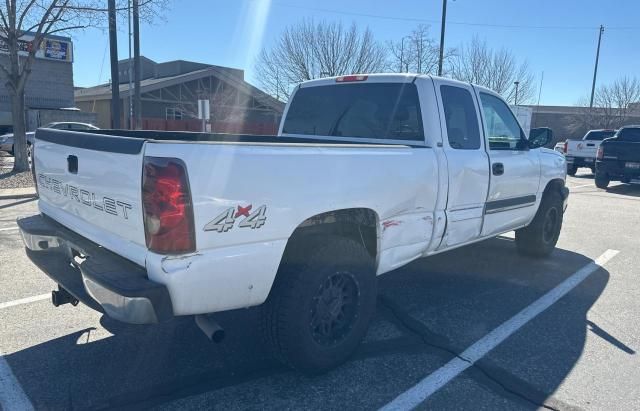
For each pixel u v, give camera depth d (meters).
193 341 3.95
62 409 3.04
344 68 30.22
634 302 5.00
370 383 3.39
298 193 3.08
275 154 2.96
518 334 4.19
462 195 4.53
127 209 2.85
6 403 3.08
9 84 13.88
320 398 3.21
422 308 4.72
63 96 31.75
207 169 2.69
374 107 4.74
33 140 4.24
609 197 13.27
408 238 3.99
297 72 31.28
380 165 3.60
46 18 13.35
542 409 3.14
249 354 3.77
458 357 3.77
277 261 3.05
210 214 2.72
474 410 3.11
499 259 6.47
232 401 3.16
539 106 58.16
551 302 4.95
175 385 3.32
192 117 36.19
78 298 3.16
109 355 3.70
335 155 3.28
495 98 5.36
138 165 2.70
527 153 5.75
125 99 33.75
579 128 50.38
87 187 3.24
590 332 4.26
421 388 3.34
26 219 4.13
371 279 3.62
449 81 4.64
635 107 48.19
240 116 38.66
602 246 7.38
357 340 3.59
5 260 5.86
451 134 4.54
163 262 2.66
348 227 3.70
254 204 2.88
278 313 3.20
